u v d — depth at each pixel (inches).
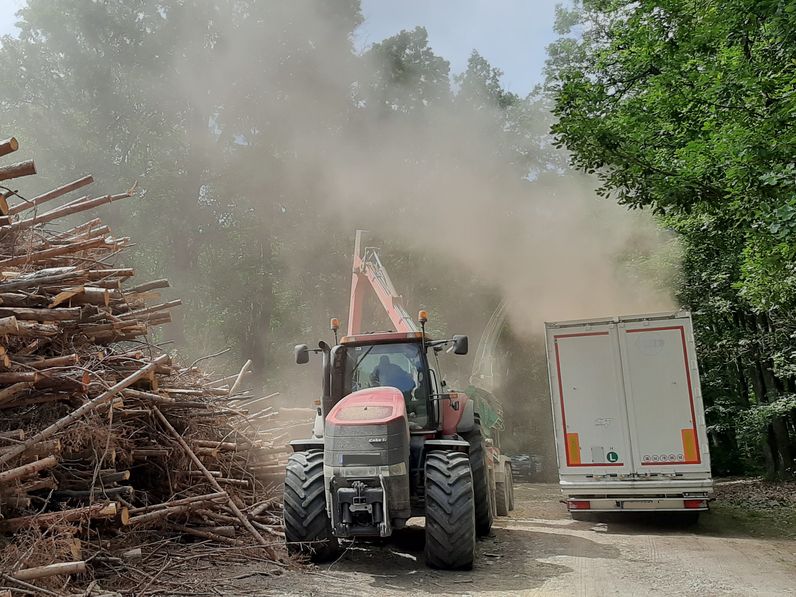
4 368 192.7
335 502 242.4
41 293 213.3
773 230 249.3
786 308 482.0
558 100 338.6
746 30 281.3
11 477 179.5
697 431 359.3
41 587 175.8
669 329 370.3
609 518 407.8
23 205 241.8
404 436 248.5
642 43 351.3
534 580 232.8
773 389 708.7
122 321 236.2
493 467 409.4
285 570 237.1
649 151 329.7
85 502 217.3
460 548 241.6
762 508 484.4
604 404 373.1
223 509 278.4
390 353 304.7
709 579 236.1
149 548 239.8
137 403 252.5
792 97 247.4
